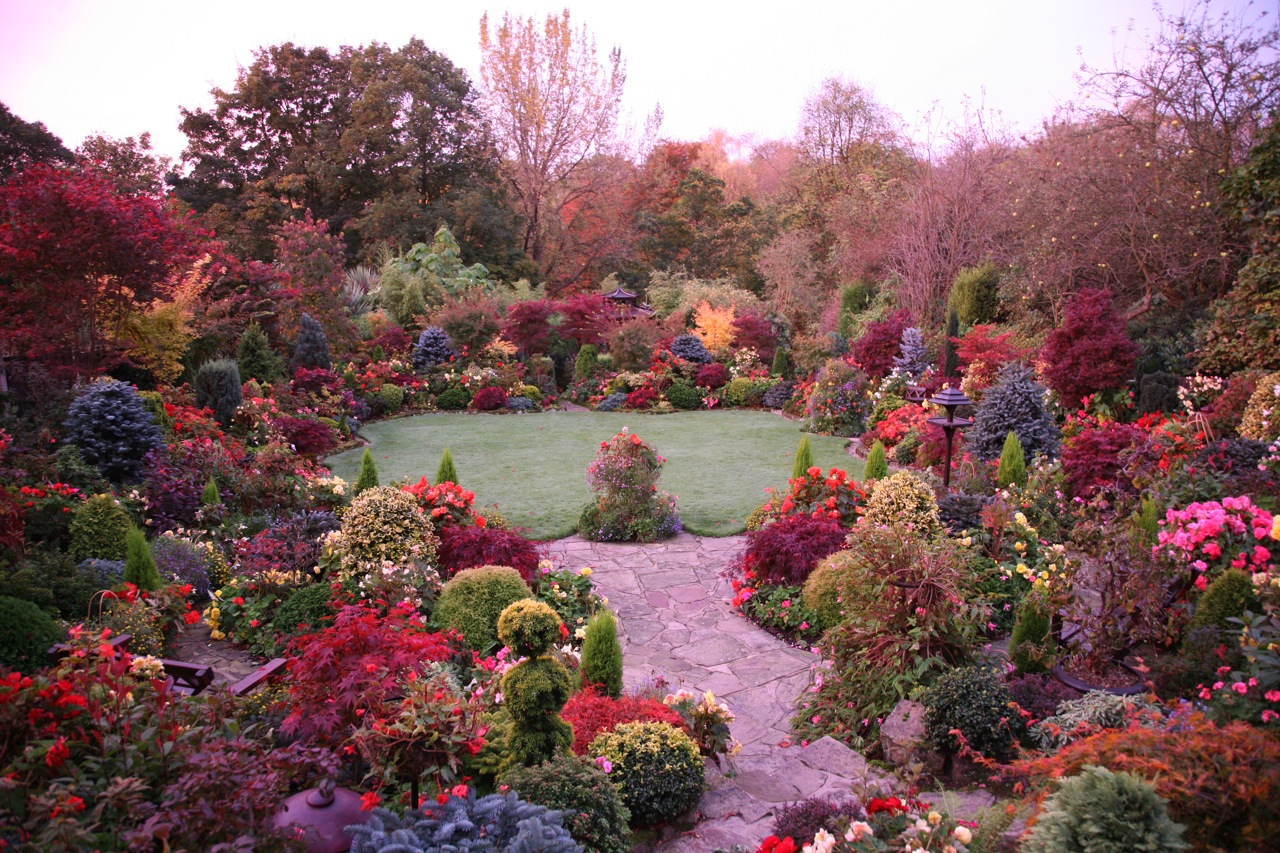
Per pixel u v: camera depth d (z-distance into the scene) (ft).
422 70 99.09
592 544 30.07
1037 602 15.38
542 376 67.77
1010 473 27.07
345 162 96.84
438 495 24.52
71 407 28.58
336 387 52.70
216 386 38.96
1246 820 8.14
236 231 92.89
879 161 95.71
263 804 8.78
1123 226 46.32
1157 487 21.91
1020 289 53.72
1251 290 36.58
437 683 11.61
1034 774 9.77
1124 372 38.45
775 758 14.79
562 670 11.78
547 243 111.45
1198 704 11.68
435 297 77.00
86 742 9.73
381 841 9.04
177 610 20.11
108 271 34.68
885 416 47.98
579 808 10.61
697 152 135.85
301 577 21.95
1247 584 13.67
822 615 20.74
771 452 46.01
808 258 88.17
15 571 18.69
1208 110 43.21
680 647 21.29
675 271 113.29
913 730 14.02
